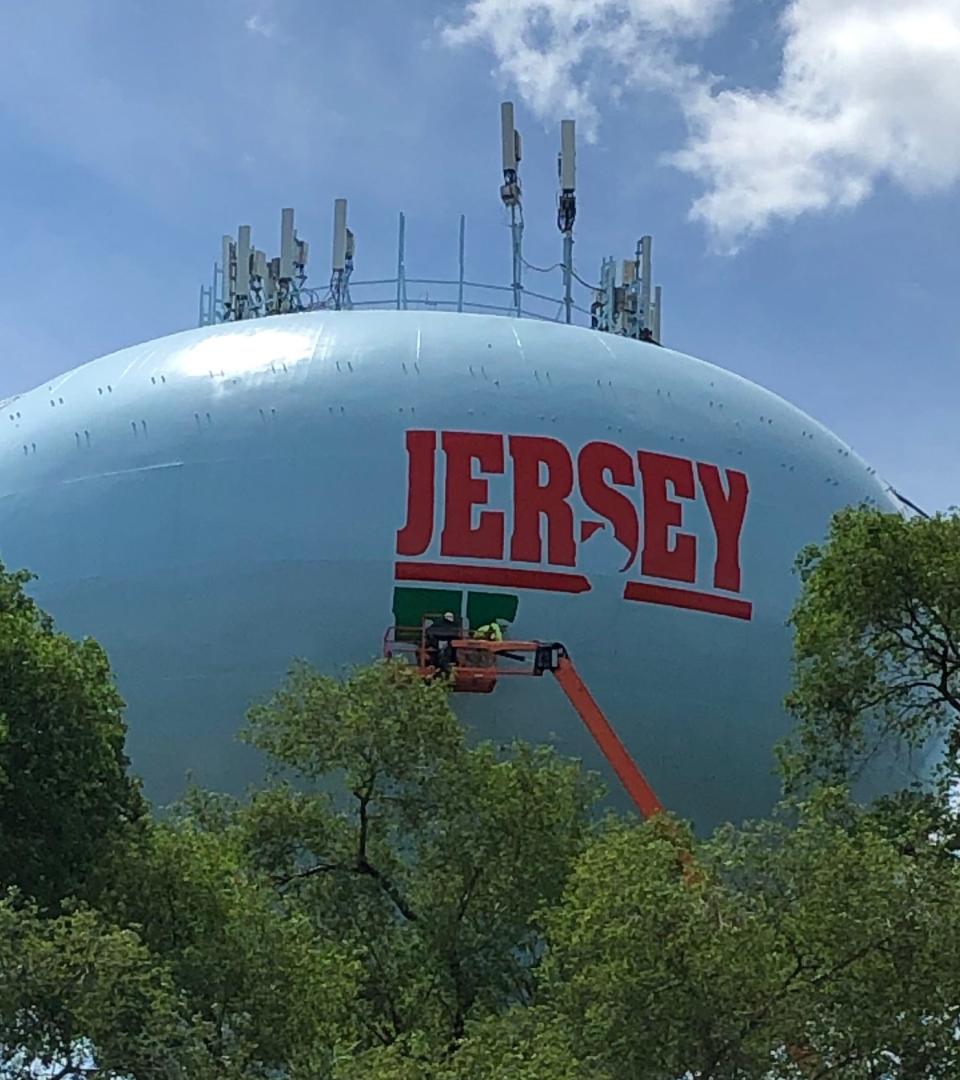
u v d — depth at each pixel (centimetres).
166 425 4966
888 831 3509
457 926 3828
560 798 3925
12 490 5056
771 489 5062
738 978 2855
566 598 4731
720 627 4866
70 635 4797
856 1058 2923
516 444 4816
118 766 3481
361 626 4688
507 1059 2955
